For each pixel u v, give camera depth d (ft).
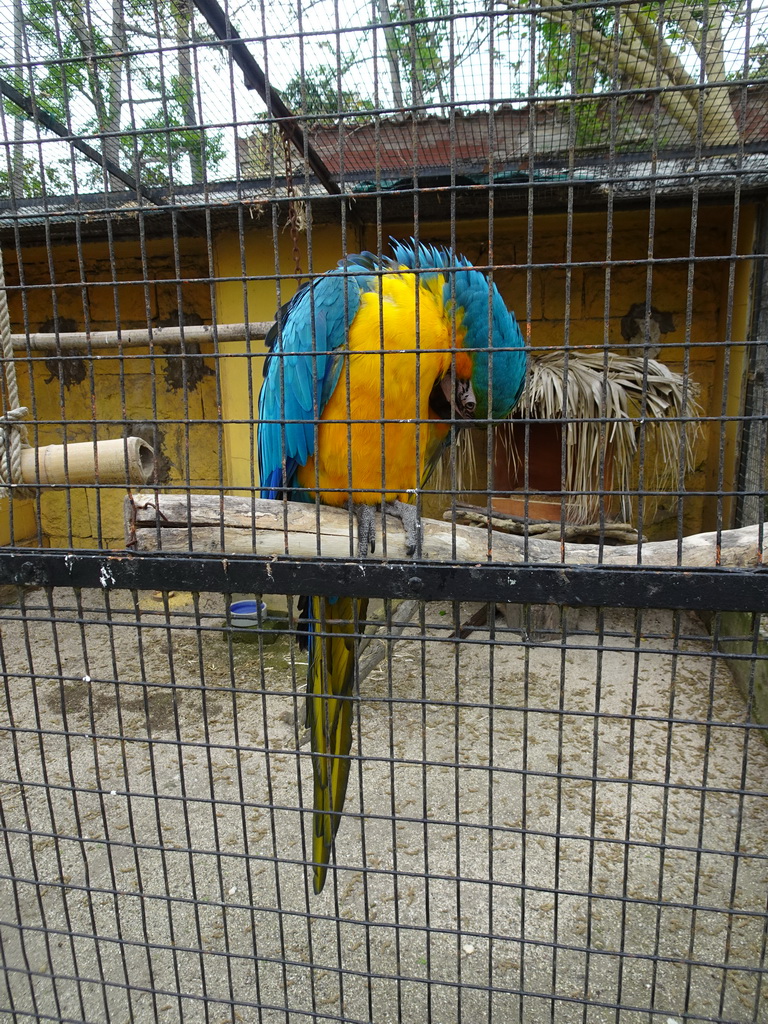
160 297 21.97
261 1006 6.10
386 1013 7.93
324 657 5.67
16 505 23.45
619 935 8.89
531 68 4.14
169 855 10.54
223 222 16.70
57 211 5.39
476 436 18.43
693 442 16.70
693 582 4.83
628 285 19.53
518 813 11.35
